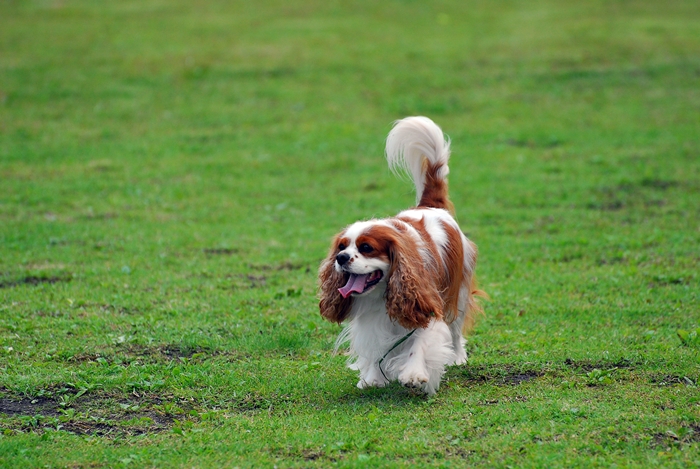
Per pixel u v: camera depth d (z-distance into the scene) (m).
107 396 8.26
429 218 8.83
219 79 28.22
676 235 14.50
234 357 9.40
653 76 27.84
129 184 19.03
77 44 32.16
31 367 8.84
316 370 8.95
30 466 6.66
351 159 21.33
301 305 11.34
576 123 23.73
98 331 10.12
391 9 38.84
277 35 33.94
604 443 6.86
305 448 7.00
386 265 7.91
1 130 22.94
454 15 37.75
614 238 14.45
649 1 39.47
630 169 19.38
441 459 6.71
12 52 30.73
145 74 28.64
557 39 32.56
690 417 7.28
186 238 15.04
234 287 12.22
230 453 6.92
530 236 15.04
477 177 19.41
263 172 20.28
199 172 20.17
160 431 7.49
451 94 26.73
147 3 39.81
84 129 23.34
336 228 15.94
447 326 8.57
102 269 12.93
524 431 7.14
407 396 8.21
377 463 6.62
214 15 37.59
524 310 10.94
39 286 11.91
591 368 8.86
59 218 16.34
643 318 10.49
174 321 10.50
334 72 28.98
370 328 8.29
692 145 21.05
